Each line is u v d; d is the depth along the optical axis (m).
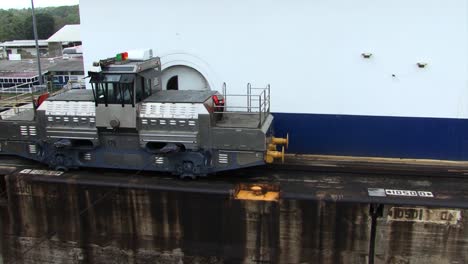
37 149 10.52
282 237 9.13
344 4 10.78
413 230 8.70
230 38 11.64
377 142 11.53
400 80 11.04
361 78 11.21
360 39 10.95
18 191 10.18
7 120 10.55
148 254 9.88
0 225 10.60
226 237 9.38
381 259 8.97
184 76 12.42
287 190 9.25
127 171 10.48
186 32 11.85
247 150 9.32
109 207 9.76
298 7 11.02
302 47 11.29
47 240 10.38
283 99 11.73
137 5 11.91
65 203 9.97
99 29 12.30
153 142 9.60
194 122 9.31
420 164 11.10
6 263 10.89
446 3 10.31
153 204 9.49
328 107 11.54
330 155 11.84
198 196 9.22
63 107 9.91
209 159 9.57
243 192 9.43
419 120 11.19
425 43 10.69
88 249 10.19
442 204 8.47
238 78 11.86
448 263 8.76
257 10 11.27
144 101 9.61
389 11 10.63
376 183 9.77
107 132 9.82
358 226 8.81
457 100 10.89
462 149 11.16
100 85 9.34
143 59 10.13
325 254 9.08
